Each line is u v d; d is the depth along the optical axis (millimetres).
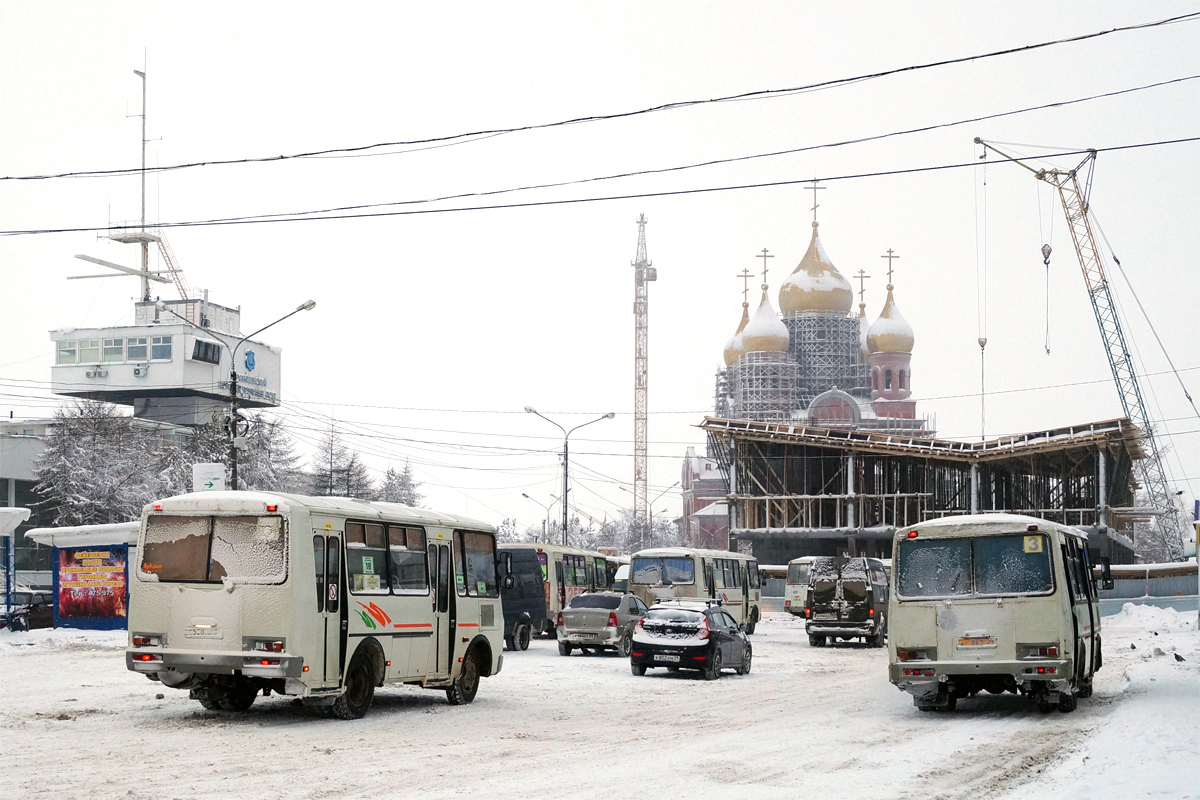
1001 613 18000
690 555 42062
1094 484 83250
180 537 16406
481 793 10883
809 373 175625
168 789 10914
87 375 113375
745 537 87938
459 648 19750
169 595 16266
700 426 87812
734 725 17375
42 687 21266
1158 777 11672
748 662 29672
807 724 17500
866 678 28141
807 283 177000
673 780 11797
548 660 32562
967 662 18047
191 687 16984
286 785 11219
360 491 96750
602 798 10672
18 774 11734
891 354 175125
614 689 24031
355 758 13156
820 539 89312
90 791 10773
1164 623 55469
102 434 76000
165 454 80000
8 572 37844
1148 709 18109
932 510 85438
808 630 42906
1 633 35562
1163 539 111375
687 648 27156
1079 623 19344
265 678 15836
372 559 17625
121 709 17750
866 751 14289
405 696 21234
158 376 111812
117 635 35031
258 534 16094
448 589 19594
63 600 37406
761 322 174750
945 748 14617
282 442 98375
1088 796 10773
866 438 84375
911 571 18625
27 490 83875
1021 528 18203
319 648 16219
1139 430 76000
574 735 15859
